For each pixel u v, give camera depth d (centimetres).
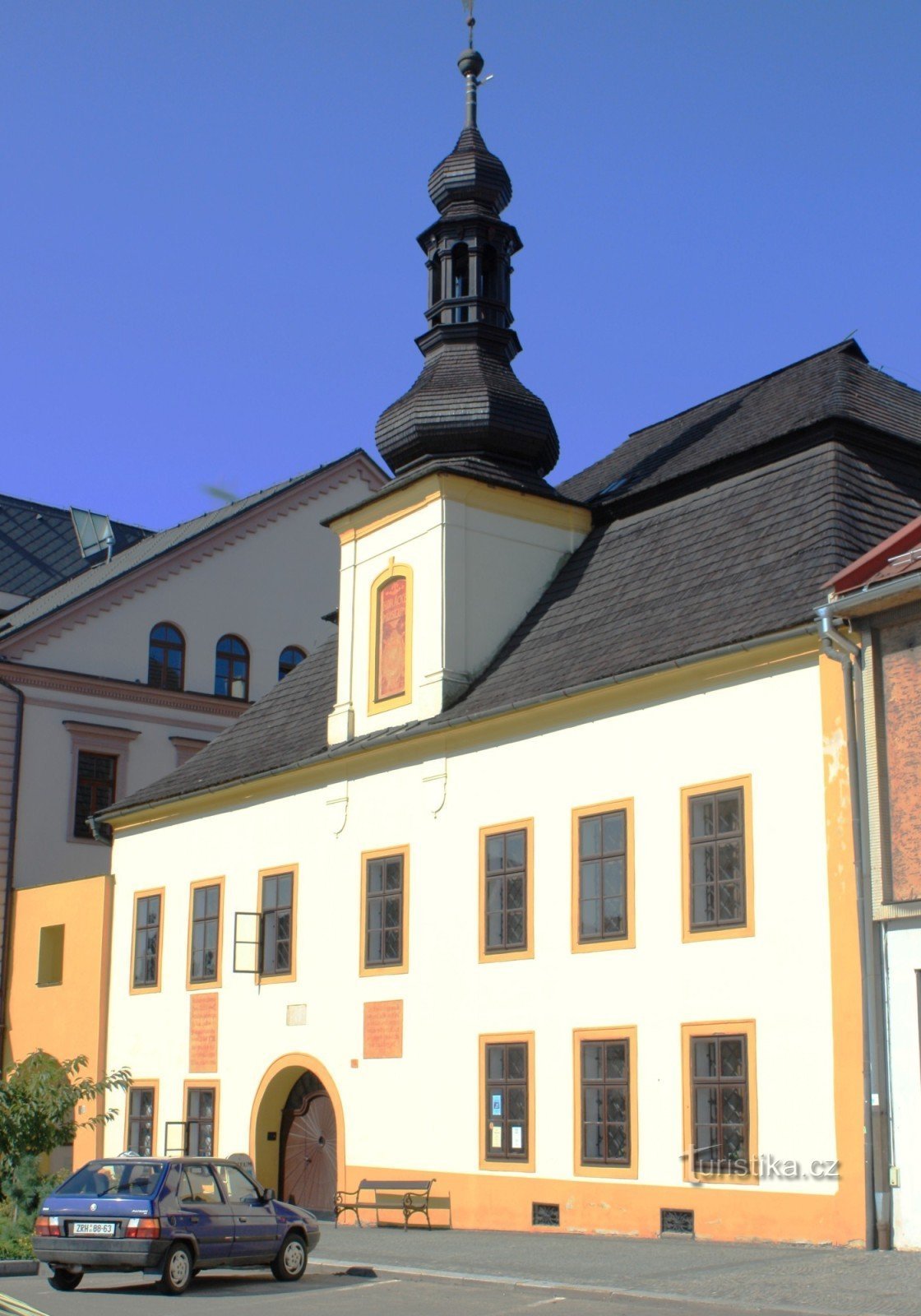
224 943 3155
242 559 4672
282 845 3047
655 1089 2178
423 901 2664
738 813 2134
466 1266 1872
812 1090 1964
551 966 2384
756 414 2866
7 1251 2047
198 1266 1758
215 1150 3066
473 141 3294
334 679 3306
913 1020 1867
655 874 2239
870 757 1958
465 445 3016
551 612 2809
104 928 3528
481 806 2580
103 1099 3406
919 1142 1838
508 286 3228
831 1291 1535
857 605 1970
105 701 4316
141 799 3481
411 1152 2591
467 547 2847
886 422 2592
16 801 4091
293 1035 2914
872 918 1923
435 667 2769
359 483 5009
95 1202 1767
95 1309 1588
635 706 2323
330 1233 2430
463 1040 2525
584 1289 1641
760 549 2383
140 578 4441
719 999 2109
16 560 5128
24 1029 3762
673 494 2792
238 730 3475
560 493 3281
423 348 3203
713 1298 1536
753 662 2141
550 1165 2322
